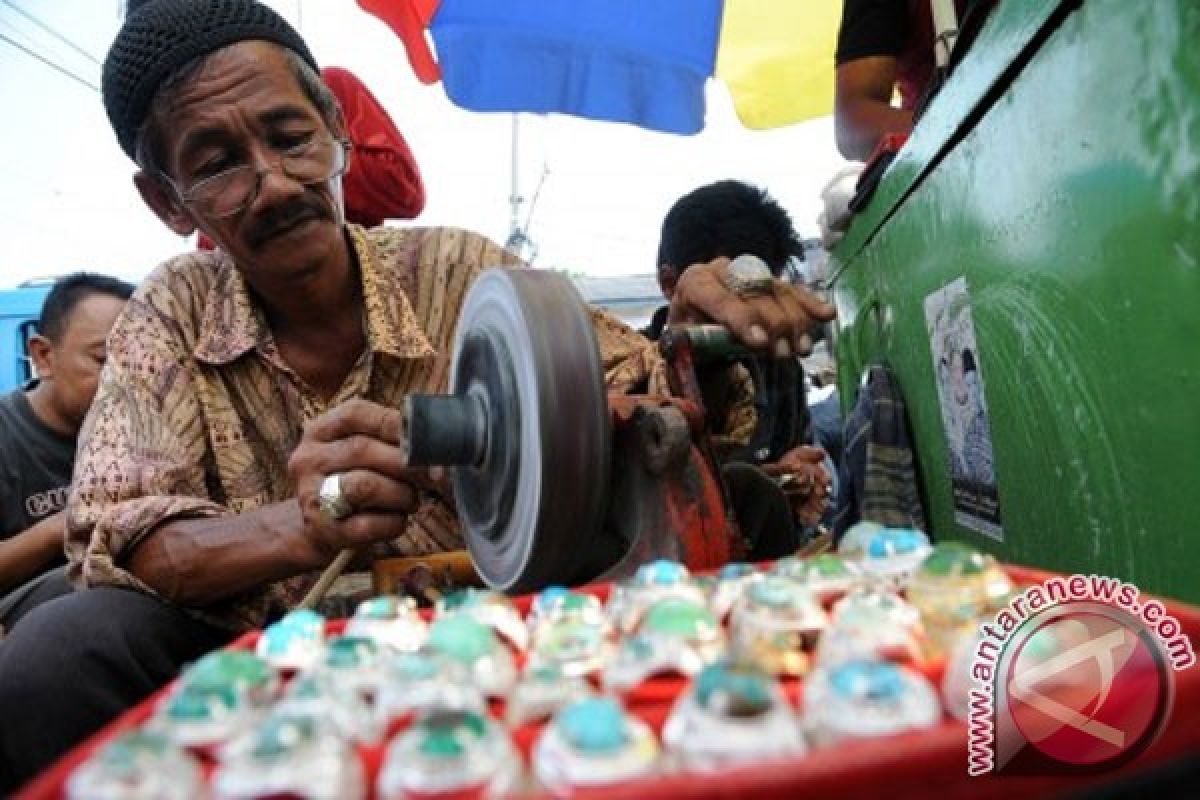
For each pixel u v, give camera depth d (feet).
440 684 1.72
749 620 1.92
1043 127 3.12
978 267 4.00
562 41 8.32
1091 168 2.78
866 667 1.53
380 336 4.81
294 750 1.40
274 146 4.27
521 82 8.36
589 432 2.99
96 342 7.96
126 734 1.51
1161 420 2.55
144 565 3.83
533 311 3.07
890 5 7.46
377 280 4.96
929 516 5.41
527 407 3.05
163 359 4.60
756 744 1.39
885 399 5.59
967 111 3.82
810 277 11.47
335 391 5.02
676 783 1.27
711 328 3.76
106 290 8.22
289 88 4.28
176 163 4.29
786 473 6.44
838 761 1.30
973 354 4.20
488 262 5.41
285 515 3.74
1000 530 4.11
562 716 1.47
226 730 1.59
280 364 4.78
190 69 4.10
